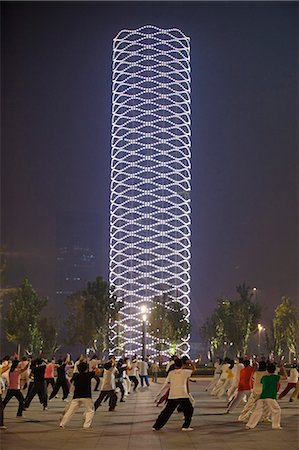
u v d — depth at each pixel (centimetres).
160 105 11825
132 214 11800
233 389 3262
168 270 11606
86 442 2152
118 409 3353
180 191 11756
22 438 2248
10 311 9169
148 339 10400
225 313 9800
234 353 9819
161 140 11738
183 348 10231
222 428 2517
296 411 3291
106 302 9612
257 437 2269
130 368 4412
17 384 2903
